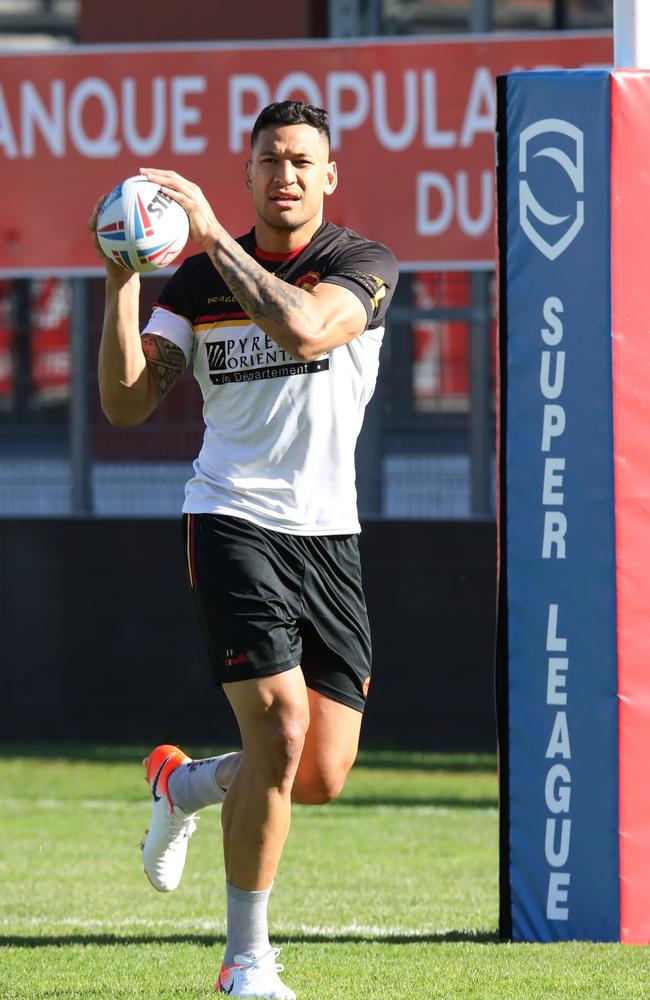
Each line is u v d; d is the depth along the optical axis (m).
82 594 42.50
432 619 40.72
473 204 39.59
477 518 40.59
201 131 40.28
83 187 40.94
